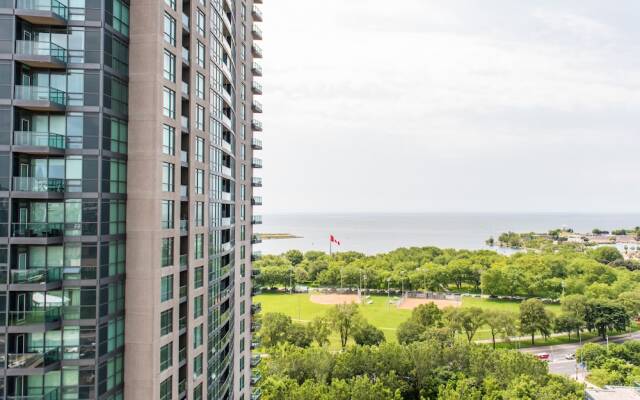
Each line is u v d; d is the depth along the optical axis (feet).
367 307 576.61
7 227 110.73
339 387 243.60
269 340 385.09
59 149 114.73
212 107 172.96
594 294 558.97
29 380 113.70
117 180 124.67
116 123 123.95
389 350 299.38
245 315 245.86
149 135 128.06
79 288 116.06
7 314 109.70
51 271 115.03
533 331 437.17
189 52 148.97
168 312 135.64
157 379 128.57
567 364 378.73
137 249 127.85
